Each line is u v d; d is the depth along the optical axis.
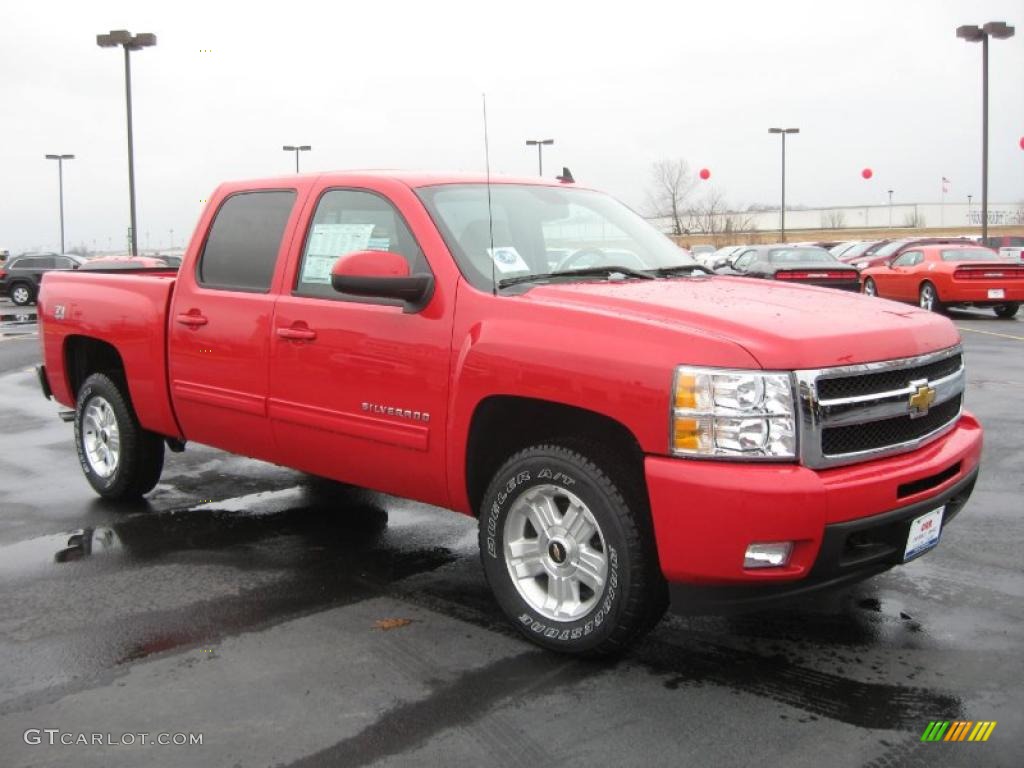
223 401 5.07
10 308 30.91
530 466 3.76
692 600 3.41
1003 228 90.81
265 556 5.00
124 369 5.80
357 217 4.59
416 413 4.14
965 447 3.87
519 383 3.71
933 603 4.26
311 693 3.44
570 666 3.65
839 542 3.29
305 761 2.99
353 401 4.40
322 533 5.42
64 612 4.22
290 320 4.67
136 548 5.14
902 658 3.70
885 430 3.55
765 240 81.31
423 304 4.13
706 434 3.28
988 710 3.27
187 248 5.41
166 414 5.50
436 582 4.61
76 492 6.39
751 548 3.24
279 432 4.82
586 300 3.81
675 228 58.78
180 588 4.52
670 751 3.03
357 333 4.35
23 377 12.63
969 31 29.20
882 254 25.03
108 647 3.84
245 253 5.09
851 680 3.51
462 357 3.93
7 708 3.34
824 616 4.12
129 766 2.96
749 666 3.64
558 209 4.83
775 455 3.27
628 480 3.54
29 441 8.20
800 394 3.28
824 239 82.44
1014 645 3.80
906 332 3.68
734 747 3.05
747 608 3.37
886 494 3.38
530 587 3.88
